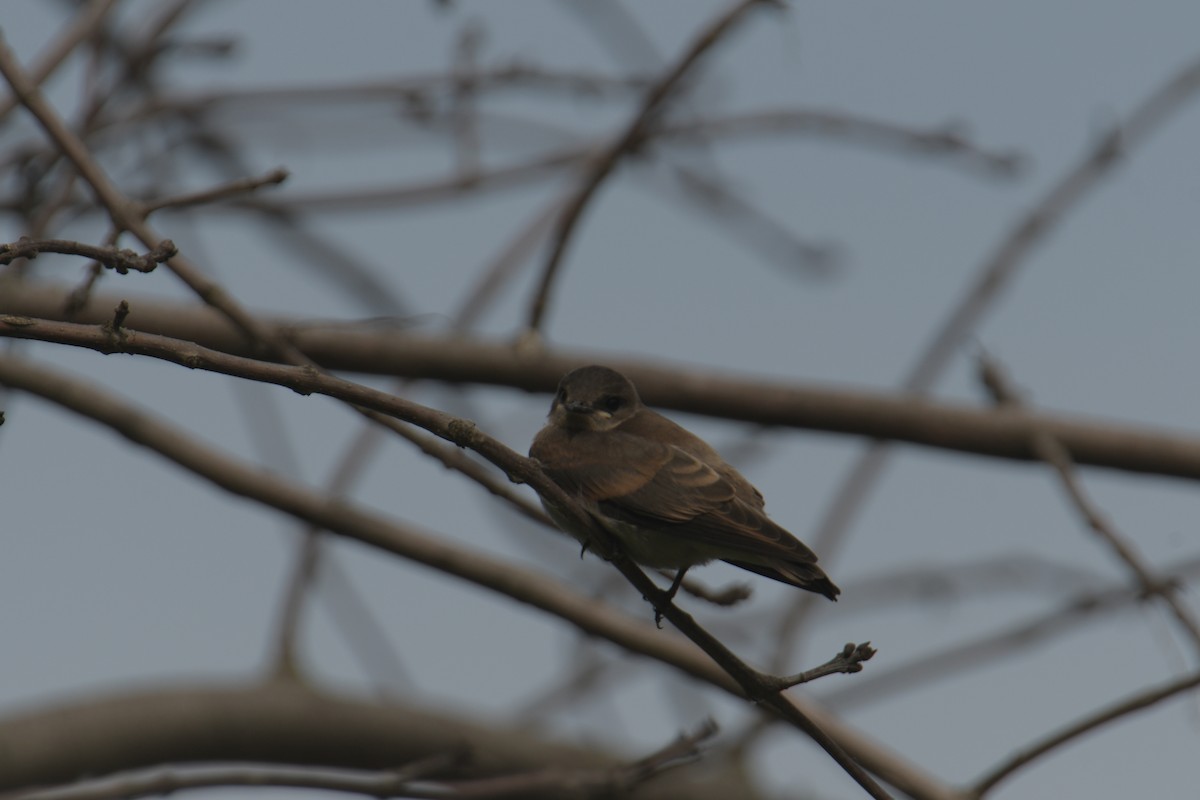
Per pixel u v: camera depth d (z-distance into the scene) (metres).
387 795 10.43
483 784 10.54
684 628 7.98
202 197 9.64
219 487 11.27
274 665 13.38
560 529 10.09
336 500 11.24
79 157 9.52
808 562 8.80
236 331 12.29
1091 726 9.18
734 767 14.42
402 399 7.28
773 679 7.88
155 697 12.89
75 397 11.19
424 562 11.14
